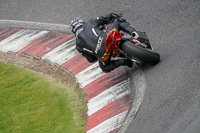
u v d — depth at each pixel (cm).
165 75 2011
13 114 2423
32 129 2244
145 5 2853
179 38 2250
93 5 3259
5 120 2383
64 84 2620
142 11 2809
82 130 2108
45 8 3606
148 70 2195
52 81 2697
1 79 2858
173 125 1641
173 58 2095
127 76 2345
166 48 2233
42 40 3206
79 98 2411
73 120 2228
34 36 3316
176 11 2547
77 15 3256
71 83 2598
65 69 2747
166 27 2453
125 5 3008
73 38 3073
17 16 3675
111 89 2306
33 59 3030
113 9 3048
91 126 2089
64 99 2456
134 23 2739
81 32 2153
